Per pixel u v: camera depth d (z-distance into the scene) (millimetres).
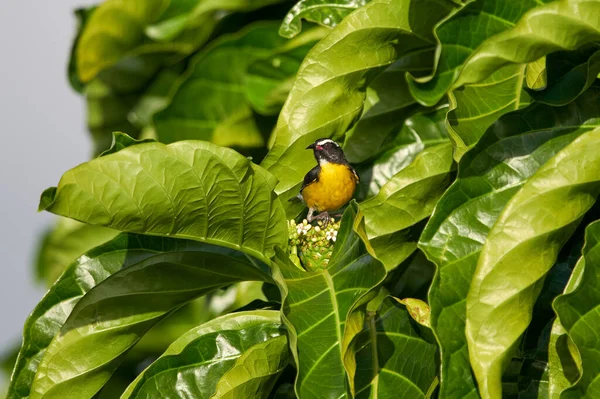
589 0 4750
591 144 4926
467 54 5918
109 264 6898
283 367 6004
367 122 7652
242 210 6062
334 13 7449
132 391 6160
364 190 7367
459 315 5156
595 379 4656
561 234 4973
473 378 5008
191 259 6641
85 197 5332
